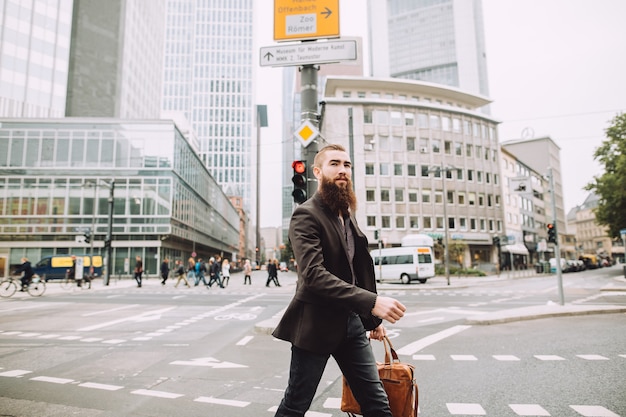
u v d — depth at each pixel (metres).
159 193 39.00
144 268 38.00
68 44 50.56
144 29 68.94
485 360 6.00
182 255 47.38
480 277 38.06
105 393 4.47
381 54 144.00
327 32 7.52
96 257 32.88
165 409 3.93
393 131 47.09
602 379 4.90
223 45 140.00
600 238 115.44
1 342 7.69
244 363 5.98
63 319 10.82
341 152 2.27
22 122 38.06
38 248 37.03
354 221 2.33
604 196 36.38
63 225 37.44
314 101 8.02
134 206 38.50
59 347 7.19
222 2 141.62
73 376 5.23
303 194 7.80
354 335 2.12
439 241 45.59
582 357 6.09
